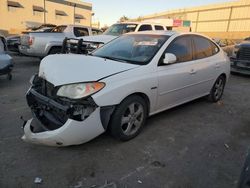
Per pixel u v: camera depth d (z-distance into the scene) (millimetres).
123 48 4215
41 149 3211
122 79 3223
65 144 2914
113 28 8992
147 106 3746
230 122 4445
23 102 5039
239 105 5508
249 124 4391
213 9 38625
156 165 2973
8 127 3812
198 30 41750
